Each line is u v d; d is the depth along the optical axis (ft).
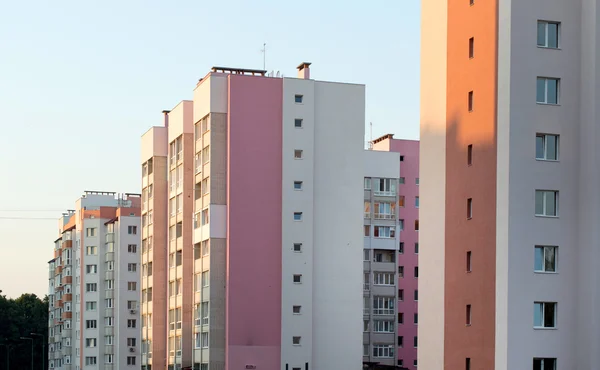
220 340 319.88
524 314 210.38
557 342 211.61
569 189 215.31
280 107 328.29
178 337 354.33
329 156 331.57
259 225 322.55
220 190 325.21
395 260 440.04
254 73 347.77
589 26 216.13
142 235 400.47
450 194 239.50
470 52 235.40
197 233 336.90
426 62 255.50
